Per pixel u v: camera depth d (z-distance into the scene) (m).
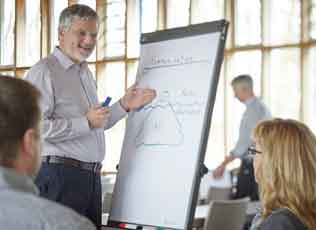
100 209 3.35
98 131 3.30
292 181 2.43
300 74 8.32
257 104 6.99
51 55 3.29
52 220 1.32
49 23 9.50
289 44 8.41
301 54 8.32
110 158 9.05
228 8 8.80
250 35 8.68
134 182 3.12
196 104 2.91
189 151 2.88
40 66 3.23
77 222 1.34
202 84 2.90
